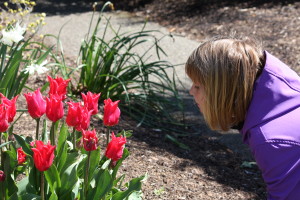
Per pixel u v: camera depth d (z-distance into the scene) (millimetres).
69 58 7680
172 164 4629
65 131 2881
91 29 9727
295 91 2348
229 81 2320
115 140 2684
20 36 3543
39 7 11500
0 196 2729
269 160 2234
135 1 11586
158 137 5328
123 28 9852
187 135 5566
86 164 2809
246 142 2389
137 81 5719
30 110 2738
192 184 4277
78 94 5816
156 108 6012
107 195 2975
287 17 9602
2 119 2641
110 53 5781
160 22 10227
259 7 10352
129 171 4293
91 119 5344
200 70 2363
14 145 2947
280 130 2256
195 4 10883
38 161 2514
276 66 2383
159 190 4047
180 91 6844
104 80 5820
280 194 2232
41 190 2666
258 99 2328
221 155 5129
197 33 9375
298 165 2203
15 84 4449
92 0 12195
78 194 2928
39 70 3889
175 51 8383
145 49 8398
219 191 4242
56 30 9547
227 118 2383
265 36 8727
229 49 2338
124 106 5844
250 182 4543
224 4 10750
